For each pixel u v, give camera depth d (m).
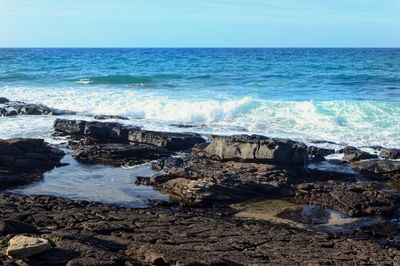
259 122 30.38
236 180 18.83
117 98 38.44
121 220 13.87
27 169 21.52
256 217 16.48
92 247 9.84
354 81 49.75
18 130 28.98
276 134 27.45
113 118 32.47
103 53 136.62
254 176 19.67
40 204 15.55
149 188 19.48
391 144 25.31
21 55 115.50
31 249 9.06
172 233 12.80
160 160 22.55
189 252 10.37
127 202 17.78
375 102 33.75
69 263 9.03
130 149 23.77
